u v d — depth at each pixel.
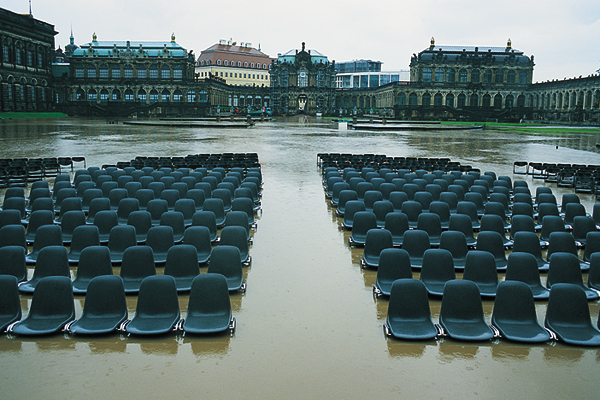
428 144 48.56
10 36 104.44
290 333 8.43
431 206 14.95
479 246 11.75
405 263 10.10
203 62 184.12
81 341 8.05
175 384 6.85
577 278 9.95
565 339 7.92
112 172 21.05
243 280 10.68
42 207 14.93
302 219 16.44
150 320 8.48
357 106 160.00
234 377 7.05
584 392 6.74
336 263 12.09
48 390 6.70
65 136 52.59
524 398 6.60
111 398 6.52
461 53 133.12
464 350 7.82
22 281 10.14
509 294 8.38
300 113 162.75
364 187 18.19
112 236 11.80
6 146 40.44
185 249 10.34
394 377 7.07
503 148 44.88
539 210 15.20
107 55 126.81
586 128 90.31
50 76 122.19
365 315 9.17
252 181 19.83
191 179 19.20
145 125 79.69
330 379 7.01
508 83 134.50
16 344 7.91
